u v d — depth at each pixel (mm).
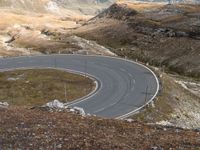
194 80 101312
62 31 179875
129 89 68750
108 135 23750
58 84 74438
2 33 196125
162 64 119875
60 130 24312
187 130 27094
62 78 79000
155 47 131875
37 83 75688
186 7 165500
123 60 95562
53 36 167000
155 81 73312
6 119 26469
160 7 170875
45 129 24406
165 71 114188
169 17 153375
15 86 74875
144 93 65312
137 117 53312
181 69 112625
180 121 57438
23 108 31906
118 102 61312
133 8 173500
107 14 185250
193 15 150375
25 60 101438
